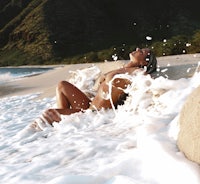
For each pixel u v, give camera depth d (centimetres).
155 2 7444
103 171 246
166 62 1051
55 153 322
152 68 506
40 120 457
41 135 423
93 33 6419
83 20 6562
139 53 498
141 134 293
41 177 261
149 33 6631
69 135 391
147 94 426
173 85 410
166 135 279
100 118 440
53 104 746
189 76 526
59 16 6469
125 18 7038
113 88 462
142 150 271
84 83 642
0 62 5803
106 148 307
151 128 298
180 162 226
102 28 6612
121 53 3188
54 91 955
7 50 6294
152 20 7081
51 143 367
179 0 7450
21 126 529
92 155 297
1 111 751
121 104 468
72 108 496
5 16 7481
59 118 460
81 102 493
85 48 6059
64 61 5334
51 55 5684
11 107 809
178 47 2419
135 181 220
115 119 426
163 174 224
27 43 6178
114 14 7088
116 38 6481
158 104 404
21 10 7519
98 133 370
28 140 412
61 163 292
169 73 577
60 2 6738
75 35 6231
